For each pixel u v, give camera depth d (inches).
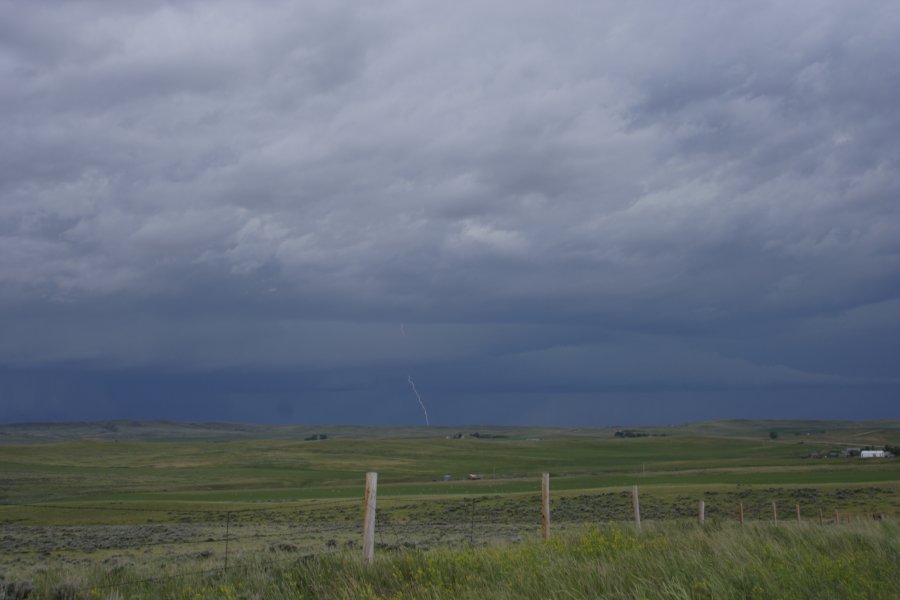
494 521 1918.1
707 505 2267.5
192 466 7126.0
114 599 449.4
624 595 370.3
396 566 473.1
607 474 5541.3
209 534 1504.7
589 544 528.1
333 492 4202.8
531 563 457.4
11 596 491.8
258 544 1175.0
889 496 2263.8
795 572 399.9
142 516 2426.2
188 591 456.8
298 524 1942.7
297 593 444.8
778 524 681.6
